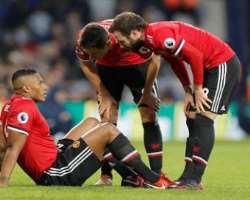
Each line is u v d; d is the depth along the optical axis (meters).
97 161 25.86
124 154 25.70
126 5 73.44
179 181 26.25
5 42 71.12
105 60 28.44
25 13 74.38
